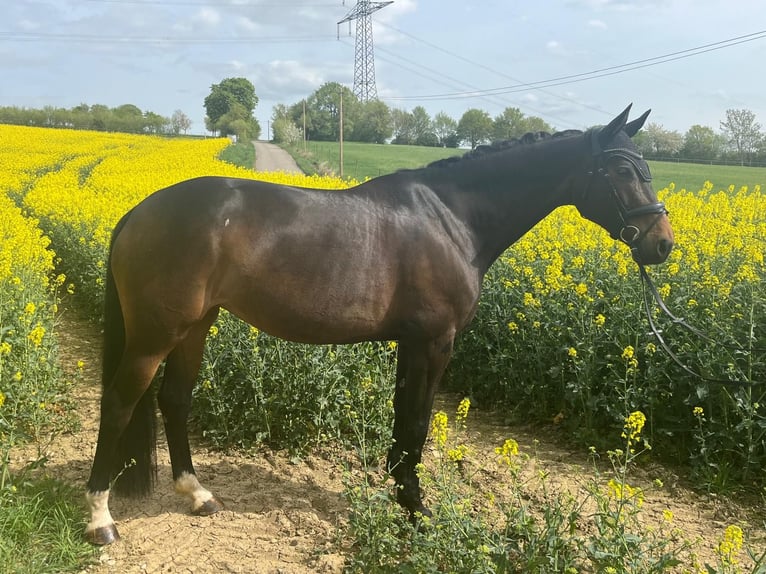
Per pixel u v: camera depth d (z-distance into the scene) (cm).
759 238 786
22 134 4362
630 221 351
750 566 334
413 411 342
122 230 327
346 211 330
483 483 426
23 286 579
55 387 508
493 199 358
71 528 334
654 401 462
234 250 314
